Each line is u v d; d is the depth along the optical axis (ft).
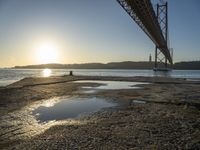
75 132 27.07
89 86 88.99
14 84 91.81
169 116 34.78
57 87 81.87
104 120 33.14
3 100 50.57
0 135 27.22
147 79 130.11
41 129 29.58
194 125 29.53
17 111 40.73
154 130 27.37
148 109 40.93
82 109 42.68
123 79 130.62
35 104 48.16
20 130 29.22
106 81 121.08
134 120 32.65
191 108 41.27
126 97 57.62
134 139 24.17
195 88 80.18
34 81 105.70
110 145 22.49
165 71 317.83
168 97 56.85
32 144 23.44
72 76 154.81
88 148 21.80
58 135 26.05
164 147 21.84
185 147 21.85
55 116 37.04
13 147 23.07
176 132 26.55
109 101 51.67
